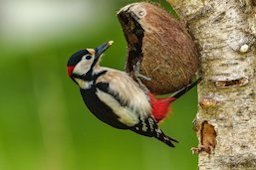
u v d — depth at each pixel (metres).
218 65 11.65
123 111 12.39
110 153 18.73
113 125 12.60
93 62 12.55
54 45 21.23
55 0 22.09
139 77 12.34
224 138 11.59
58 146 18.38
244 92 11.48
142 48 12.24
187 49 11.98
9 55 21.30
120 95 12.36
